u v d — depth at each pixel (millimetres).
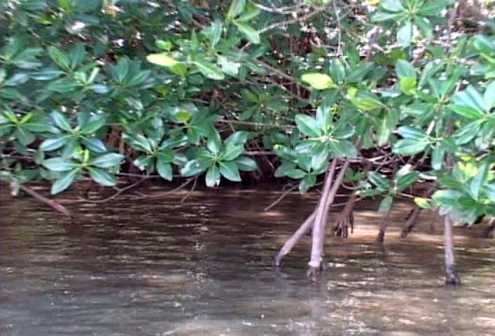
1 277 7426
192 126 6094
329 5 6754
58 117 5434
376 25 6215
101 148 5520
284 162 7012
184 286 7148
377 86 6387
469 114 4137
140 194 13695
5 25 5797
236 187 16031
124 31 6699
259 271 7812
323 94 6055
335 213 11781
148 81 5844
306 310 6371
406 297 6828
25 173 6438
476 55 5102
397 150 4812
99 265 7992
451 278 7348
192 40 5383
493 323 6039
